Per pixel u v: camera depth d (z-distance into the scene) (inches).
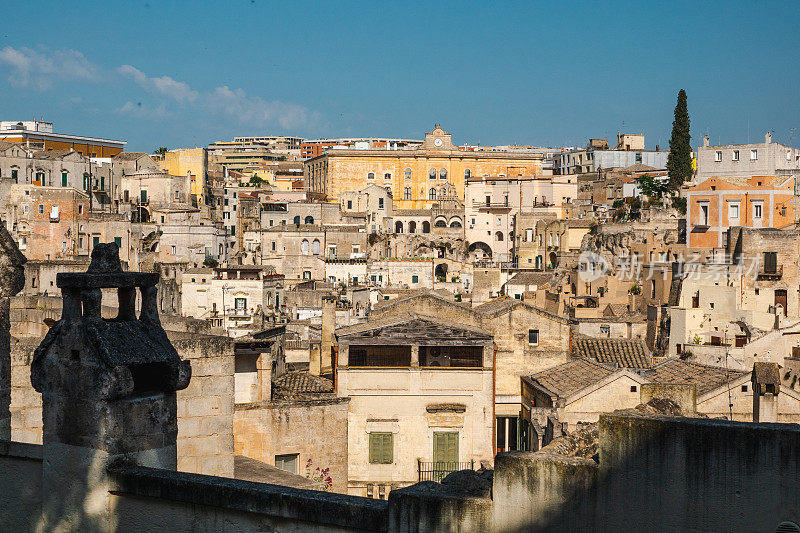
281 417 1332.4
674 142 6314.0
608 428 442.9
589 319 3663.9
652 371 1967.3
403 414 1802.4
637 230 4953.3
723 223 4606.3
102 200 5821.9
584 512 445.1
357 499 497.4
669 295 3885.3
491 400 1811.0
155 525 548.1
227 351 841.5
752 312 3449.8
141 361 568.4
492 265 6530.5
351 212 7573.8
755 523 413.4
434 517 471.8
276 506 510.0
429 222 7687.0
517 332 2092.8
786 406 1644.9
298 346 2743.6
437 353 1819.6
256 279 4387.3
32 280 3257.9
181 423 820.6
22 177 5408.5
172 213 5762.8
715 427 422.0
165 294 4074.8
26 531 609.3
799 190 5226.4
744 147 5433.1
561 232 6181.1
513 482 459.5
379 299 5162.4
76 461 572.7
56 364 581.9
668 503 429.4
